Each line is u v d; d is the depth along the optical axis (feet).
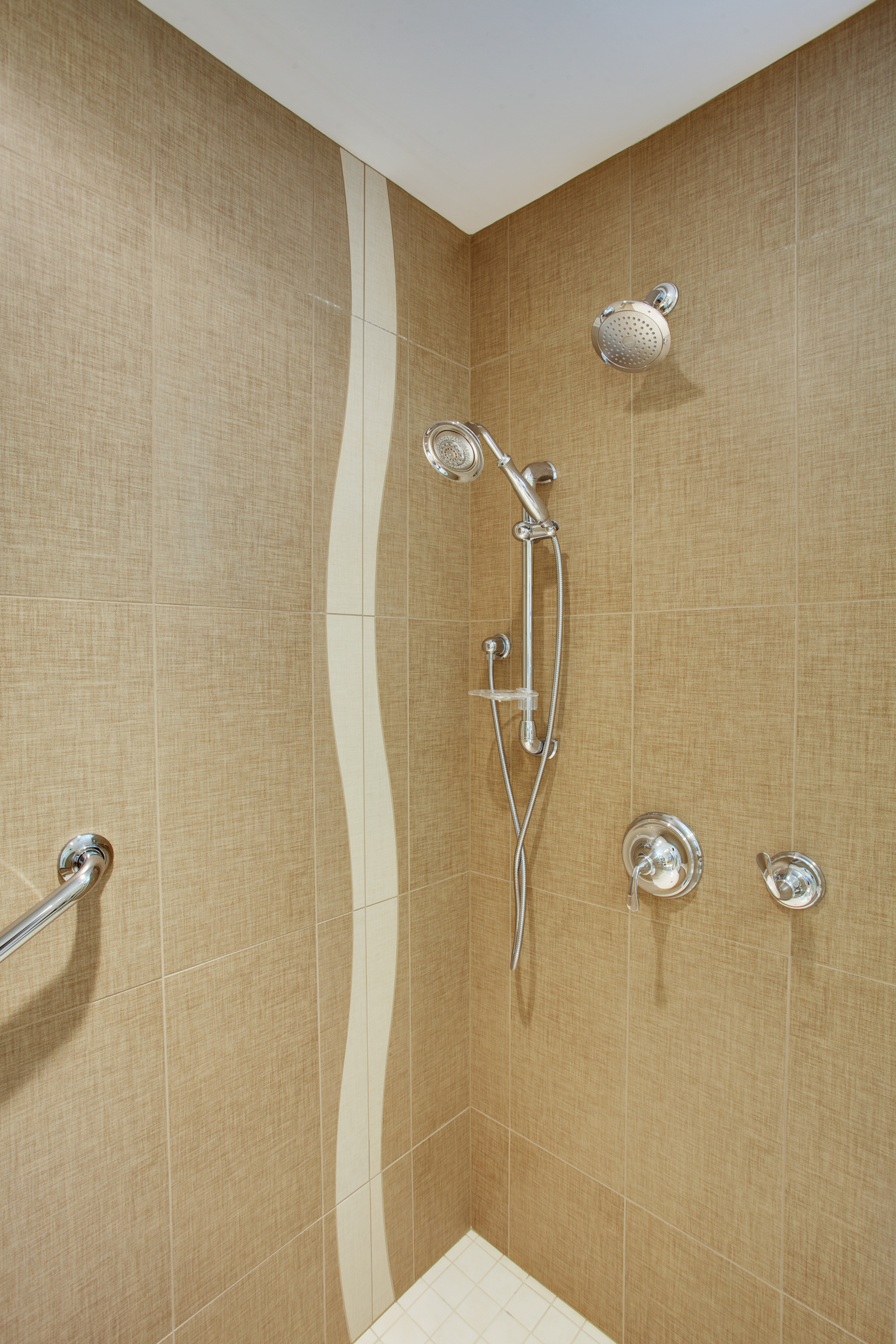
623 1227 4.38
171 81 3.31
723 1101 3.91
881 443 3.29
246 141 3.63
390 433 4.48
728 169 3.75
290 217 3.86
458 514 5.00
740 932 3.82
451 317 4.91
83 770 3.11
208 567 3.54
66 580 3.04
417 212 4.63
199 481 3.49
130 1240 3.32
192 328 3.43
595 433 4.38
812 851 3.55
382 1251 4.60
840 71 3.34
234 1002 3.71
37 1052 3.00
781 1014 3.68
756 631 3.72
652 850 4.00
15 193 2.83
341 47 3.43
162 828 3.39
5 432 2.84
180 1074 3.49
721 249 3.79
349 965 4.33
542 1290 4.81
